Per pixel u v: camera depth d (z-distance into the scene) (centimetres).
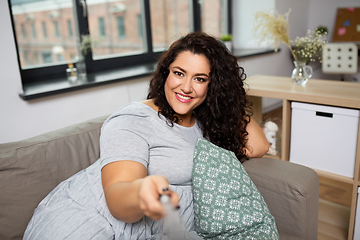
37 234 97
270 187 124
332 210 202
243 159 136
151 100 123
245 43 410
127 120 107
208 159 113
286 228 124
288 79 221
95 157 126
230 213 105
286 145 191
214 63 112
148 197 60
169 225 73
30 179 107
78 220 97
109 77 245
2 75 189
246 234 104
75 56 276
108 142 99
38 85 221
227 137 130
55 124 215
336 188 231
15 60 194
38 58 252
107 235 97
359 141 158
